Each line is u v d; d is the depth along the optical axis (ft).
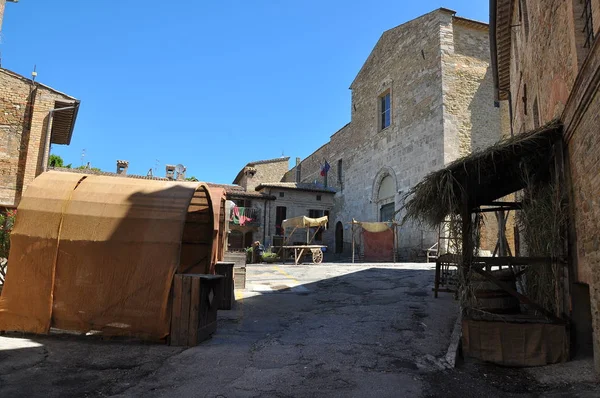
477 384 15.38
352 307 29.01
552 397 13.92
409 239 76.69
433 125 74.79
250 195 106.93
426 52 79.15
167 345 18.76
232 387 14.17
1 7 47.91
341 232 110.11
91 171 103.50
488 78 77.05
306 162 140.77
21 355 16.43
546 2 22.13
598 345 14.61
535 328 17.60
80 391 13.29
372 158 96.02
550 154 19.84
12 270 19.48
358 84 106.11
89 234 19.51
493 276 19.88
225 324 23.66
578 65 15.79
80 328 19.08
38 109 47.55
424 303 29.91
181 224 19.92
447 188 20.31
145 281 19.01
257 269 54.49
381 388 14.57
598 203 13.89
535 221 20.49
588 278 15.51
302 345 19.71
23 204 20.26
